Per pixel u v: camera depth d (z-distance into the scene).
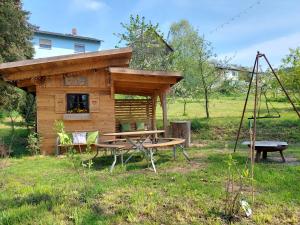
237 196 3.63
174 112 19.80
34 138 9.07
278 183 4.98
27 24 19.41
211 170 5.90
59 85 9.39
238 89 16.53
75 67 9.33
